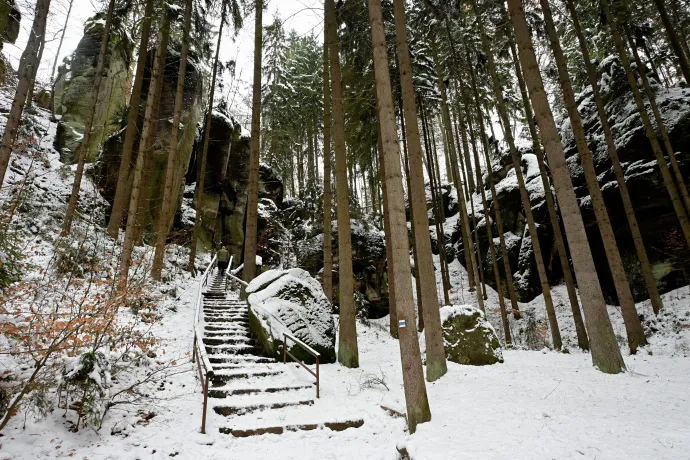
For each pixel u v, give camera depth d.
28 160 15.05
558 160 8.80
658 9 14.96
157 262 13.09
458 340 9.84
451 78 20.67
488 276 23.59
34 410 5.05
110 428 5.29
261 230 27.25
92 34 20.25
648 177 16.41
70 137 18.28
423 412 5.27
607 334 8.08
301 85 28.09
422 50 18.56
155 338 8.24
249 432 5.60
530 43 9.33
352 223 24.56
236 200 27.00
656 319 13.23
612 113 19.34
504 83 22.05
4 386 5.11
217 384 7.27
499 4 15.09
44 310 7.18
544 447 3.96
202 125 25.09
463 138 24.22
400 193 5.80
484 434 4.58
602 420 4.69
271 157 32.41
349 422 5.99
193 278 17.03
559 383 7.11
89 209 15.50
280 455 5.02
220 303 12.95
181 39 17.08
